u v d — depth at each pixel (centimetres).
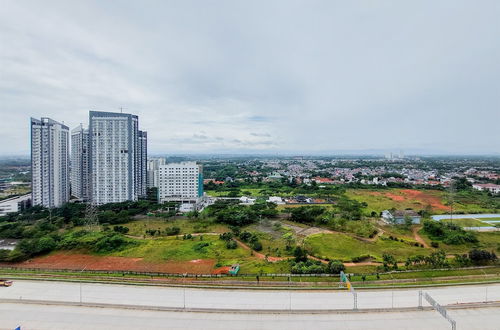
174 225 12294
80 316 5519
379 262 7944
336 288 6469
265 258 8150
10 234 10775
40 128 15000
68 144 17112
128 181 16400
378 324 5244
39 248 8775
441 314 5009
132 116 16762
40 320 5397
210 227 11919
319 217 12131
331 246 9100
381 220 12544
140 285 6744
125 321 5353
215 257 8419
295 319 5397
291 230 11219
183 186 17662
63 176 16562
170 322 5319
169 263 8056
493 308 5734
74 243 9162
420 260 7581
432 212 13725
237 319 5403
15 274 7431
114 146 16200
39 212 14100
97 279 7094
